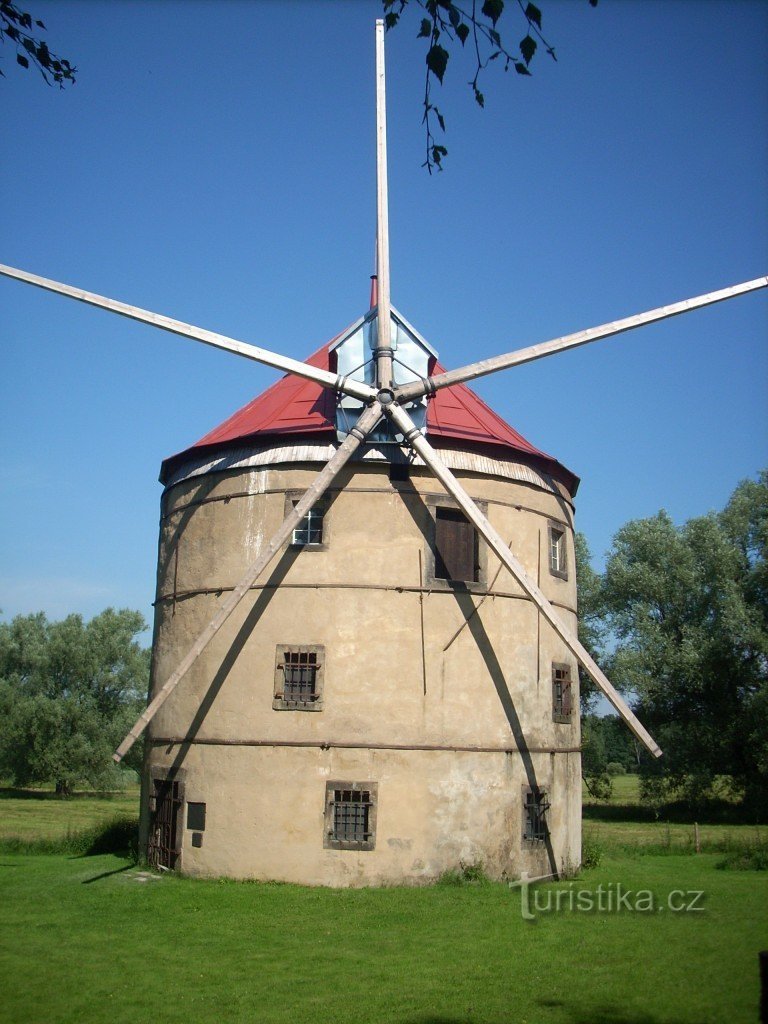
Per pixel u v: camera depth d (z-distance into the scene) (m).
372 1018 12.00
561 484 26.75
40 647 72.00
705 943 15.98
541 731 23.61
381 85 24.25
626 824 47.53
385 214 23.55
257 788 21.70
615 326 22.55
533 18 9.64
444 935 16.58
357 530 22.66
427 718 21.95
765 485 55.28
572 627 26.02
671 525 56.94
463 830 21.69
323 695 21.86
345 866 21.03
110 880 21.70
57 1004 12.71
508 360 22.36
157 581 26.09
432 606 22.56
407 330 23.59
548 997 12.84
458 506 22.73
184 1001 12.81
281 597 22.53
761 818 49.66
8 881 21.75
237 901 19.27
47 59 11.56
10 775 69.81
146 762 24.38
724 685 52.09
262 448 23.75
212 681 22.77
